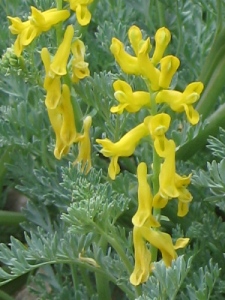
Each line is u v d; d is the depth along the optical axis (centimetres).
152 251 28
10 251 32
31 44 31
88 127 31
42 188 37
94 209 29
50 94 30
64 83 30
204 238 34
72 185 31
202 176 31
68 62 32
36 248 32
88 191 30
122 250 30
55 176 36
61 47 29
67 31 29
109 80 33
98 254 31
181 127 36
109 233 31
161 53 27
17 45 29
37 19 29
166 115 26
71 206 29
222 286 33
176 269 28
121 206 30
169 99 27
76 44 30
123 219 36
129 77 35
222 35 37
